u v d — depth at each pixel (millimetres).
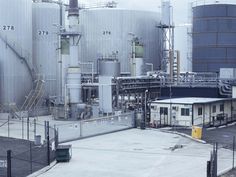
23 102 69000
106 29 78375
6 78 67312
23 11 68812
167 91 66312
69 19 63562
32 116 65438
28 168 31547
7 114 63438
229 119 59938
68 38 64250
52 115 64312
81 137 44750
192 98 60906
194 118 53094
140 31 79375
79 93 62688
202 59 77188
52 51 73750
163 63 78938
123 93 61781
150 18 80875
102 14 78500
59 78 68188
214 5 76000
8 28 67250
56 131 38531
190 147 40094
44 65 73688
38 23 73875
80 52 79562
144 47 79562
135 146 40719
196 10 78000
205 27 76750
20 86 68688
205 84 64750
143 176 29938
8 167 26750
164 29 79812
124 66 78000
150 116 56094
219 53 76000
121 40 78188
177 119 53781
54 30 74062
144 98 62844
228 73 68375
